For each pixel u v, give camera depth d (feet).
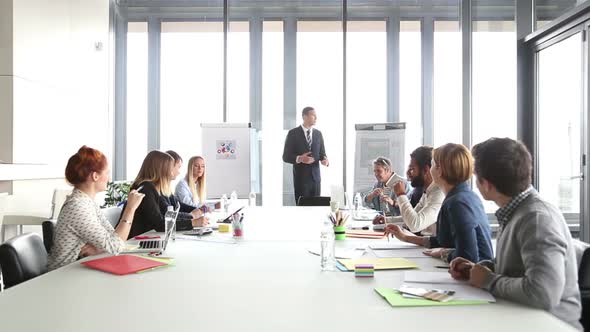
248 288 5.18
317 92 23.82
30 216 15.25
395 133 22.21
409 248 7.71
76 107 20.66
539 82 20.29
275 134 23.89
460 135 23.80
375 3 23.84
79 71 20.90
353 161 23.22
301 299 4.74
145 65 24.29
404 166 21.99
